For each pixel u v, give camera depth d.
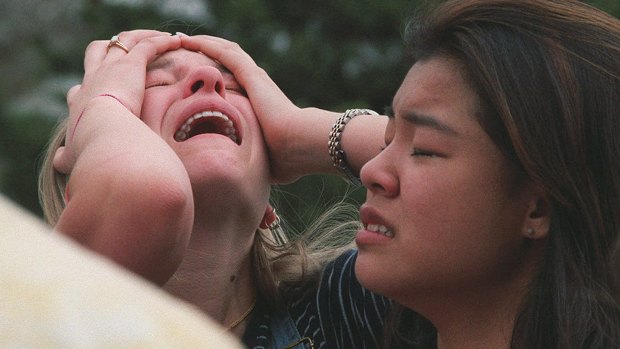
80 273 0.52
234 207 2.07
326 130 2.16
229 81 2.28
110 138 1.69
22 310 0.50
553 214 1.41
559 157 1.39
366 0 5.23
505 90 1.39
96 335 0.50
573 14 1.45
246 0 5.18
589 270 1.41
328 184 4.26
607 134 1.41
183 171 1.63
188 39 2.30
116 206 1.54
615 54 1.43
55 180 2.28
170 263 1.59
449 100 1.44
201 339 0.52
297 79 5.19
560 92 1.39
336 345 2.05
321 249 2.32
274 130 2.20
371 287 1.50
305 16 5.36
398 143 1.50
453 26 1.47
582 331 1.38
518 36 1.43
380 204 1.50
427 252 1.44
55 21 7.06
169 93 2.16
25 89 6.86
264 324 2.12
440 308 1.51
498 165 1.41
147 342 0.51
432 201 1.43
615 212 1.42
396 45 5.30
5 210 0.54
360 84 5.23
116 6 5.30
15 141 5.63
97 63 2.21
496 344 1.48
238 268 2.12
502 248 1.44
